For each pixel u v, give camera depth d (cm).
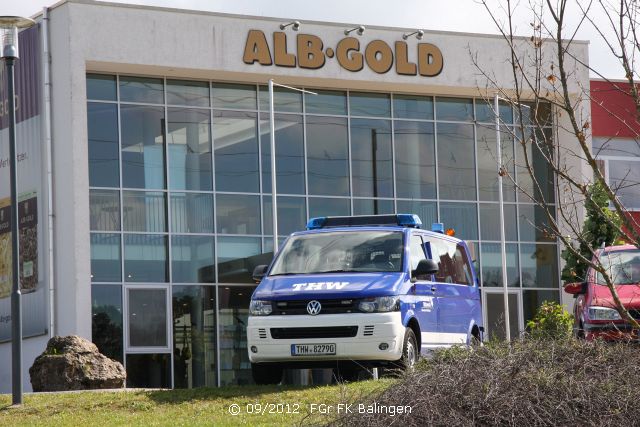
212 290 3359
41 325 3225
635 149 3903
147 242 3294
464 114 3762
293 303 1625
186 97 3388
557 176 859
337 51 3509
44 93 3247
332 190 3550
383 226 1798
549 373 1063
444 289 1822
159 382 3272
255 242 3431
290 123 3512
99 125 3269
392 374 1489
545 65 3497
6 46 1795
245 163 3444
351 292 1612
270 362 1648
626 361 1098
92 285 3209
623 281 1859
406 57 3591
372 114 3634
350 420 1046
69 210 3169
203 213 3375
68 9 3189
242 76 3412
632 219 829
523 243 3816
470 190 3747
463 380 1055
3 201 3394
